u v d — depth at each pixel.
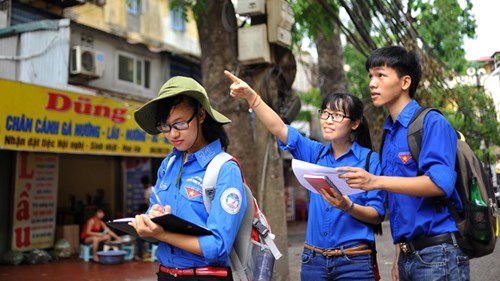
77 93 8.97
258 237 2.50
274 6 5.08
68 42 9.80
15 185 9.30
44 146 8.41
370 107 11.05
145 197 11.43
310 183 2.65
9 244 9.27
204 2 6.13
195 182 2.35
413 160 2.61
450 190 2.42
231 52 5.29
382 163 2.83
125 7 13.44
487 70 11.71
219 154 2.39
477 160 2.66
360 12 6.14
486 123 10.30
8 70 9.10
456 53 10.81
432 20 10.58
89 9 12.29
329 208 3.11
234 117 6.07
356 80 14.84
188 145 2.39
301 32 8.32
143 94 12.86
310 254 3.18
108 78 11.81
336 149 3.26
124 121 10.02
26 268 8.77
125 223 2.31
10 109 7.79
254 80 5.23
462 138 2.76
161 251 2.44
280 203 5.18
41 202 9.80
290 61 5.36
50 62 9.58
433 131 2.53
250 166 6.08
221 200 2.24
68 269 8.74
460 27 10.66
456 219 2.58
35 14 10.78
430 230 2.58
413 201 2.64
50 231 9.97
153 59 13.28
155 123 2.61
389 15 6.24
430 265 2.57
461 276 2.54
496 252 8.48
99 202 12.21
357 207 2.86
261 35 5.02
